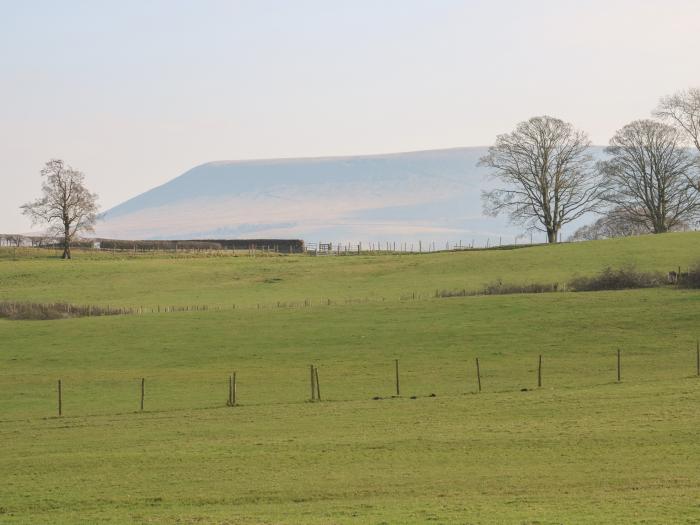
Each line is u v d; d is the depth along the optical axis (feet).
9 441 317.42
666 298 628.28
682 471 240.94
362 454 275.39
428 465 259.39
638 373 437.99
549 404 350.02
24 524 211.20
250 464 267.59
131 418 360.69
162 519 210.38
